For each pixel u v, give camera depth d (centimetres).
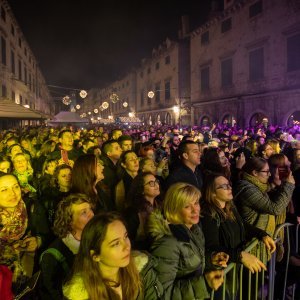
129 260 223
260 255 368
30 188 505
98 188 463
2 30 2630
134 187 388
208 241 337
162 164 653
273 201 404
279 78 2469
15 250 326
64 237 292
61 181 436
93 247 217
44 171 506
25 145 899
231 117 3088
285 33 2392
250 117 2806
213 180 350
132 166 512
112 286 222
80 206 295
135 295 231
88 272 217
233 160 832
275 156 518
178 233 294
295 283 426
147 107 5388
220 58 3241
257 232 370
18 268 316
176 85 4188
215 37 3322
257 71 2714
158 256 270
